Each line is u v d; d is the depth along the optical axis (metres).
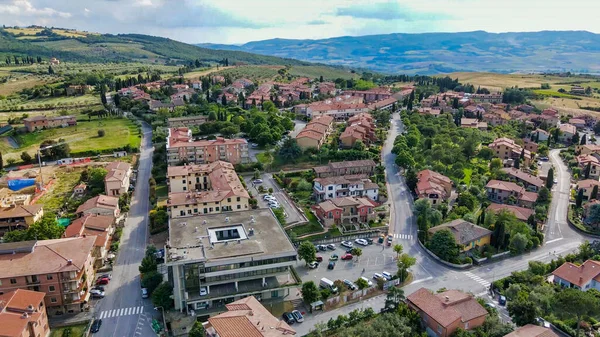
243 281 118.44
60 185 194.62
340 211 158.88
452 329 97.00
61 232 138.88
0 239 145.25
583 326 107.25
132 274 130.38
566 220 173.75
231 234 128.88
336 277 129.50
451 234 142.38
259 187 188.38
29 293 101.06
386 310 110.44
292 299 118.75
